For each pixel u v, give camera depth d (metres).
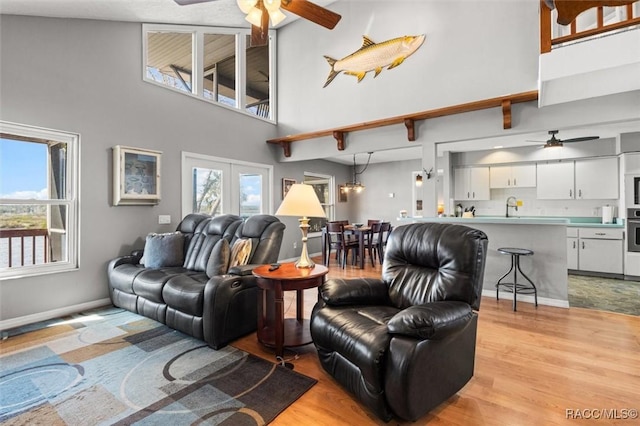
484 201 6.71
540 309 3.41
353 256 6.25
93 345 2.58
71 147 3.45
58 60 3.32
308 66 5.73
